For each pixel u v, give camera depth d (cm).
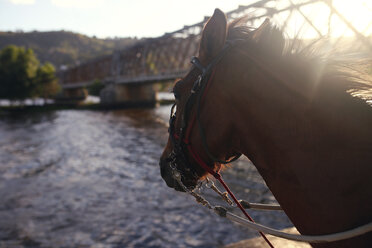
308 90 112
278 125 116
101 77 8756
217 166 145
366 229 95
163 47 5272
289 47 122
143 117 4800
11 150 2317
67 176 1569
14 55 7419
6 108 6681
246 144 126
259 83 120
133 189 1320
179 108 142
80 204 1142
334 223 105
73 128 3634
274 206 148
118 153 2184
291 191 116
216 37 123
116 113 5681
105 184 1408
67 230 917
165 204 1112
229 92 125
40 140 2792
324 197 107
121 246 808
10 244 834
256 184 1301
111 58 7969
